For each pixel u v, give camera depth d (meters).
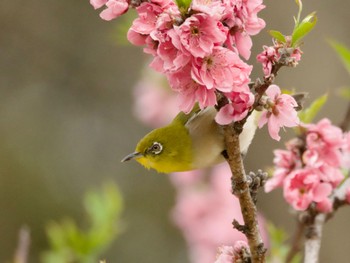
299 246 7.05
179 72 5.00
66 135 19.38
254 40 13.92
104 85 18.75
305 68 13.91
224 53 4.93
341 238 13.36
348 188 6.84
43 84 18.91
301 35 5.11
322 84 13.83
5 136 19.08
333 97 13.68
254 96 5.15
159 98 13.48
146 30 4.93
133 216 18.75
